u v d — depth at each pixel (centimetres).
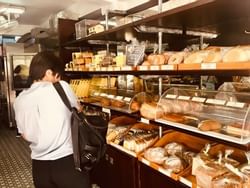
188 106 181
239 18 182
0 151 441
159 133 212
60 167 157
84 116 162
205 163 153
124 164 219
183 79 245
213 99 170
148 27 205
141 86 267
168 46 270
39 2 496
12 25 580
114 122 275
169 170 170
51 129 152
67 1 491
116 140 235
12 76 593
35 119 152
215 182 137
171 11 158
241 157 162
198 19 180
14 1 484
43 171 158
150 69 181
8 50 627
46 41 531
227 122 150
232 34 202
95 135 160
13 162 385
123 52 248
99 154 163
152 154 187
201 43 234
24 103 154
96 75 350
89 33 296
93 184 279
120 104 242
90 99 303
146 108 196
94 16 420
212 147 167
